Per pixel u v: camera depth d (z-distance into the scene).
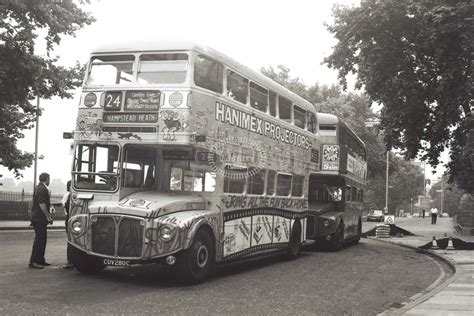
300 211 16.55
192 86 10.29
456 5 19.25
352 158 22.38
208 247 10.68
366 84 24.58
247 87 12.77
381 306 9.05
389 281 12.11
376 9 21.48
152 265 12.66
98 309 7.67
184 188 11.00
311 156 17.73
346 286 11.05
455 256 17.89
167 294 9.15
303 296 9.58
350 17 22.69
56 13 21.31
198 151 10.83
